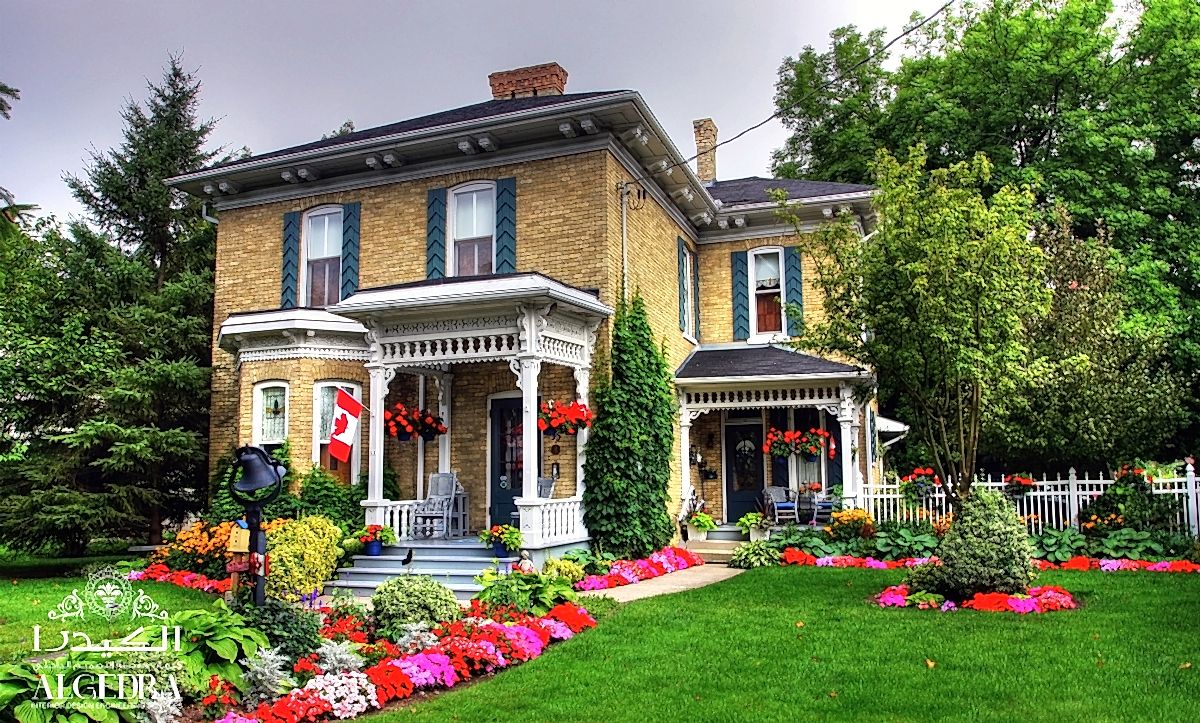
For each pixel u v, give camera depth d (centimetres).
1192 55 2302
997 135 2486
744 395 1775
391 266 1647
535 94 1959
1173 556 1387
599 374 1486
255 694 655
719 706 648
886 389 1251
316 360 1559
